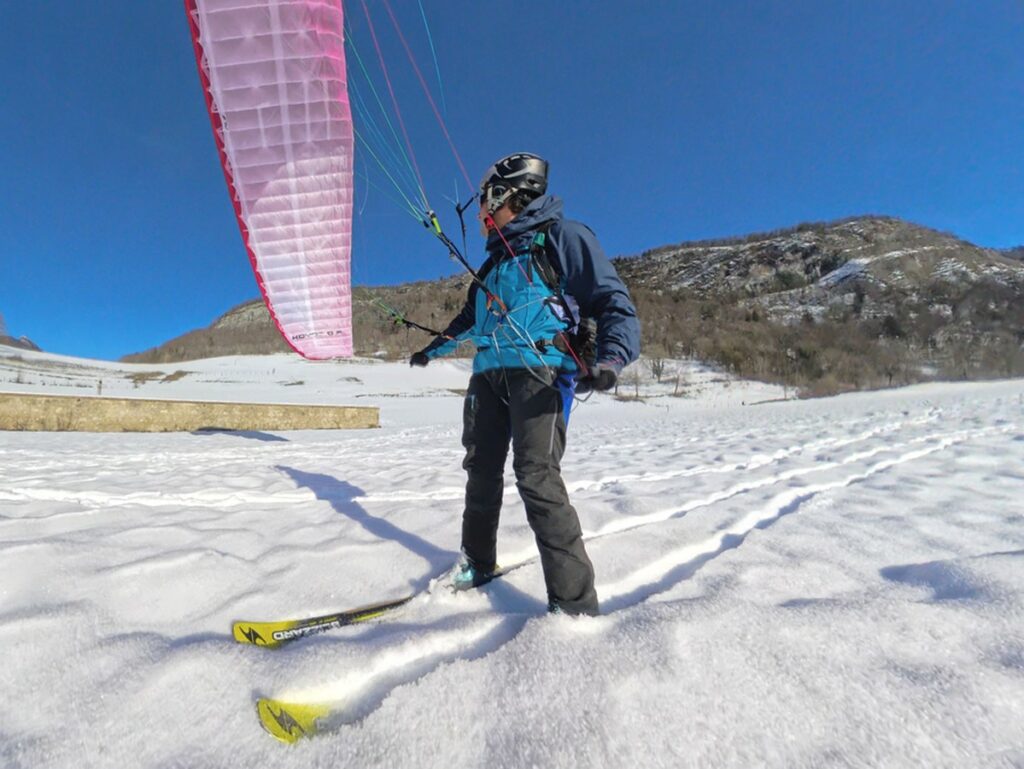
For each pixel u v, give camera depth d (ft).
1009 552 7.20
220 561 7.21
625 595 6.61
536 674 4.40
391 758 3.68
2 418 33.37
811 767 3.50
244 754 3.79
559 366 5.60
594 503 10.68
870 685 4.27
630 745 3.65
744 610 5.37
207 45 7.27
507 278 5.90
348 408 47.57
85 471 16.30
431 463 19.06
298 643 5.30
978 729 3.78
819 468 14.98
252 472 15.92
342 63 7.58
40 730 4.03
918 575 6.68
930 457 15.70
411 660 4.96
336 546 8.04
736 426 33.53
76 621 5.51
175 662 4.72
